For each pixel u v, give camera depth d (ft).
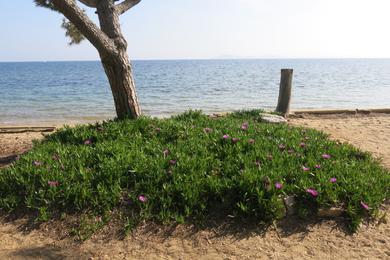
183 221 13.28
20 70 310.04
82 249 12.32
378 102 61.11
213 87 97.81
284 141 19.52
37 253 12.13
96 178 15.07
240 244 12.37
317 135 22.59
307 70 230.07
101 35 21.01
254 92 82.17
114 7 22.54
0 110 57.16
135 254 12.03
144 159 16.28
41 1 22.53
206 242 12.50
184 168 15.48
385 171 17.15
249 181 14.16
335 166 16.21
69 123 43.91
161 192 14.23
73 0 20.12
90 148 17.98
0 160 20.89
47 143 19.76
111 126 20.98
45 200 14.14
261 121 28.84
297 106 55.88
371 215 13.62
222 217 13.53
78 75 200.85
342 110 37.27
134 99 22.88
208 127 22.39
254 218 13.37
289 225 13.21
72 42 26.78
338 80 122.83
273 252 11.96
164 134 20.24
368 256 11.76
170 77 158.30
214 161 16.43
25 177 15.38
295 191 14.11
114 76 22.17
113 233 13.01
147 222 13.39
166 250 12.17
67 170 15.89
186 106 58.65
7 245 12.57
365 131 27.71
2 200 14.56
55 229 13.32
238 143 18.21
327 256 11.78
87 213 13.83
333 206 13.64
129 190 14.66
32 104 64.90
